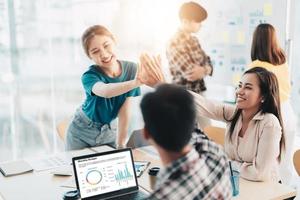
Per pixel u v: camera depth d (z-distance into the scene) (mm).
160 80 3156
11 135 3516
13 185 2020
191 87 3613
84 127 3209
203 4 3504
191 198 1046
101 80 3238
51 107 3613
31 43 3465
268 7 3107
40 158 2479
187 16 3555
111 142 3324
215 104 2465
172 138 1041
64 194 1839
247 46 3256
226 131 2369
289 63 3252
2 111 3451
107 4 3574
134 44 3652
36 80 3527
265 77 2178
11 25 3375
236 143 2252
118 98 3262
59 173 2154
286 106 3006
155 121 1043
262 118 2154
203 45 3562
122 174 1885
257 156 2104
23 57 3455
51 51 3535
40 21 3463
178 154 1074
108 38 3277
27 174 2184
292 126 3010
